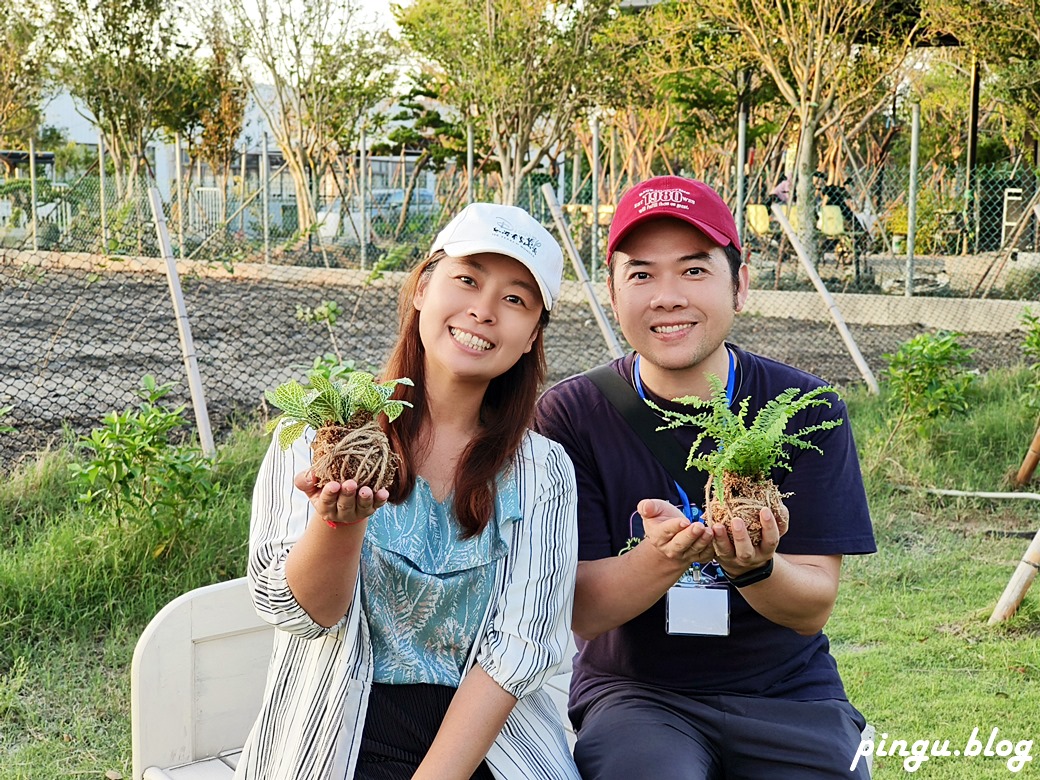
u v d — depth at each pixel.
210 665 2.90
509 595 2.31
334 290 14.39
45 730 3.85
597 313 7.97
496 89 16.03
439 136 20.02
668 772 2.40
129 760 3.68
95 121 19.81
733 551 2.21
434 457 2.43
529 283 2.36
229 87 20.05
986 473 6.95
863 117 17.97
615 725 2.56
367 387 2.02
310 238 16.72
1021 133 18.97
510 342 2.35
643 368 2.77
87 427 7.59
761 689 2.62
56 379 9.02
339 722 2.18
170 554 4.99
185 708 2.87
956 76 21.84
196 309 12.62
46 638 4.42
